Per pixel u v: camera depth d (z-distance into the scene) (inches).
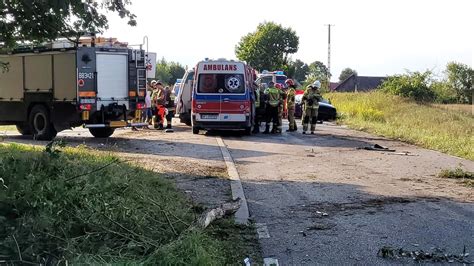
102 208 212.7
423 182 394.0
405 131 776.3
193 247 189.2
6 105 682.8
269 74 1125.7
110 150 519.2
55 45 625.3
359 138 730.8
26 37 388.5
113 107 641.0
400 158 527.8
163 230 213.5
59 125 639.8
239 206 287.7
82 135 723.4
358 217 286.7
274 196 339.0
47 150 239.6
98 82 628.1
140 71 666.2
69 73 623.8
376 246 236.1
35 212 194.2
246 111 730.2
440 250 230.5
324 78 2677.2
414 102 1294.3
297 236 250.2
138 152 534.0
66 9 360.5
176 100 954.1
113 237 198.7
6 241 172.4
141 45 673.6
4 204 193.2
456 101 2010.3
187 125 915.4
